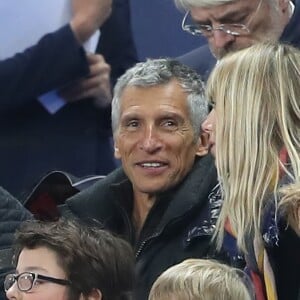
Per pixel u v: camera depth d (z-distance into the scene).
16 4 22.81
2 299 18.42
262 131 16.45
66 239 15.79
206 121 18.53
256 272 16.16
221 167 16.59
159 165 18.75
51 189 20.31
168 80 18.91
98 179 20.50
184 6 20.75
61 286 15.66
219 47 20.53
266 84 16.64
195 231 18.03
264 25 20.44
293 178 16.12
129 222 19.14
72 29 22.86
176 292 15.18
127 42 24.08
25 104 22.86
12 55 22.73
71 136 23.05
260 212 16.14
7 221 19.44
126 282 16.08
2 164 22.88
